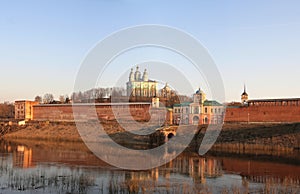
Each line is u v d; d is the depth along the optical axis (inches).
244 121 3801.7
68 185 1405.0
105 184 1429.6
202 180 1578.5
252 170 1899.6
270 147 2908.5
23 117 5177.2
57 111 4840.1
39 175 1620.3
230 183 1519.4
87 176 1588.3
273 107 3668.8
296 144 2893.7
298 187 1428.4
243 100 4569.4
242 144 3031.5
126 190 1328.7
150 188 1364.4
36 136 4067.4
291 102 3563.0
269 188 1353.3
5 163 2022.6
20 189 1337.4
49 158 2261.3
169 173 1743.4
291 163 2183.8
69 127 4119.1
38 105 5088.6
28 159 2214.6
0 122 4913.9
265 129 3294.8
